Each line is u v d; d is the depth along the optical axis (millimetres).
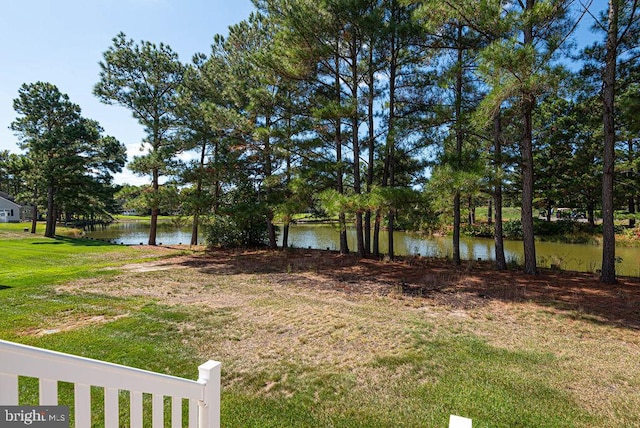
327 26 9859
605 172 7684
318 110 9711
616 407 2922
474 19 7156
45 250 13469
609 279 7551
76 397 1276
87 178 19625
